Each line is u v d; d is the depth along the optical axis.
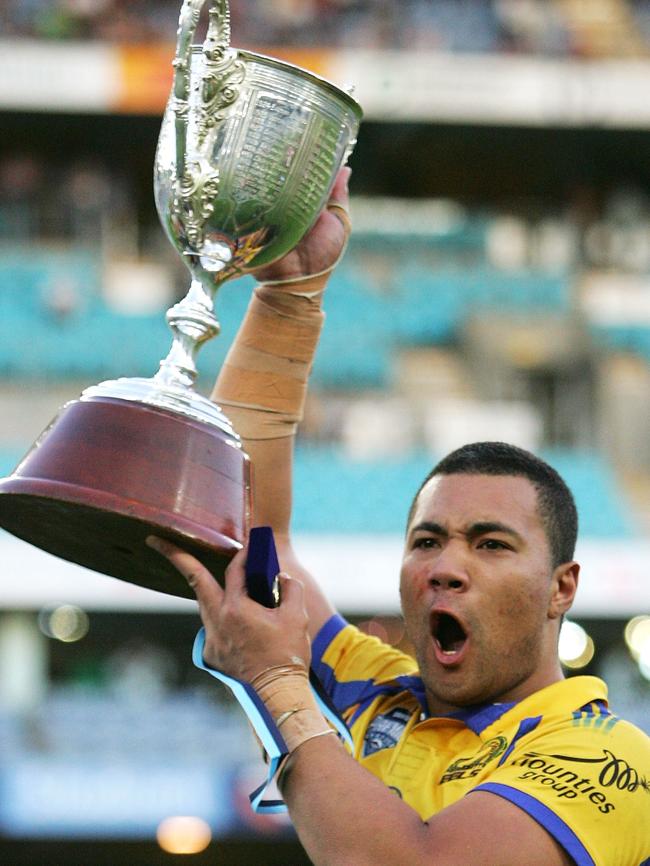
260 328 7.06
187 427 5.69
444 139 62.41
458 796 6.36
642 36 60.59
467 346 57.06
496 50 59.22
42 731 35.22
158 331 54.19
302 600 5.73
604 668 45.31
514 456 6.82
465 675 6.60
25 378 51.34
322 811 5.46
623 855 5.98
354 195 66.62
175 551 5.52
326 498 45.25
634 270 63.03
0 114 58.59
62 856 34.47
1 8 56.66
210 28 5.88
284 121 5.93
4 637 43.94
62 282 55.12
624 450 52.28
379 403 52.59
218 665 5.64
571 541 6.87
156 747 35.25
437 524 6.65
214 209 5.95
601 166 65.88
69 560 6.23
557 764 6.07
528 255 66.19
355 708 7.49
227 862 34.69
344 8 59.47
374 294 59.25
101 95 56.41
